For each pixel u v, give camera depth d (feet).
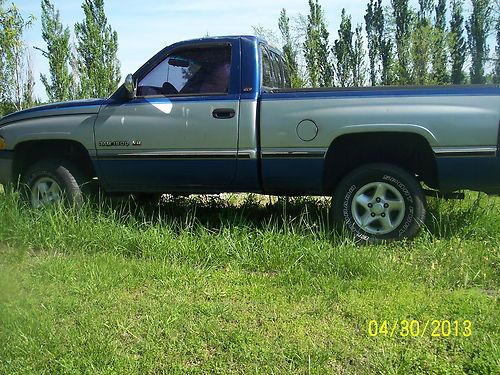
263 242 15.28
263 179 16.81
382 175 16.16
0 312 11.59
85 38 97.76
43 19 91.20
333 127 15.80
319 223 17.40
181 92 17.37
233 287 13.15
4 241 16.58
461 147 15.11
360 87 16.17
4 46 48.26
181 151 17.06
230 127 16.58
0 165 19.22
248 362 9.89
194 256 15.26
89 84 96.78
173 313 11.66
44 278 13.74
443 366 9.58
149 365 9.84
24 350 10.24
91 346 10.37
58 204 18.03
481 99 14.99
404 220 16.08
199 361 10.03
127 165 17.71
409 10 94.32
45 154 19.63
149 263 14.82
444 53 87.20
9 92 82.28
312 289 12.88
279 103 16.22
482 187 15.48
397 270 13.98
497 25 97.71
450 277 13.50
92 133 17.81
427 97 15.29
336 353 10.11
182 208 20.47
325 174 17.13
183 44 17.48
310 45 85.46
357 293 12.62
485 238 16.56
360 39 94.99
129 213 18.02
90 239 16.44
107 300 12.44
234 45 17.07
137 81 17.74
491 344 10.14
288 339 10.60
